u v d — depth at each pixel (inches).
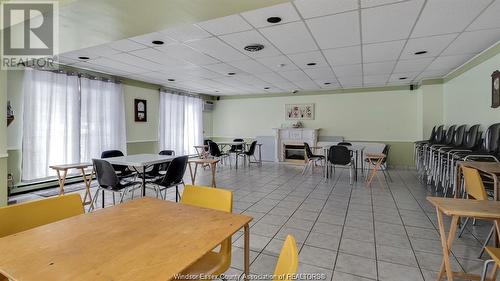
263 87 301.0
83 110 205.0
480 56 167.2
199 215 57.6
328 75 233.5
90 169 203.3
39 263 37.4
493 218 58.5
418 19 115.3
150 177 162.9
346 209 145.3
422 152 228.5
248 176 244.1
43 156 178.5
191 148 328.5
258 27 123.6
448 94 229.1
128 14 92.7
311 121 329.4
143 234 47.5
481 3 100.8
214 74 228.5
